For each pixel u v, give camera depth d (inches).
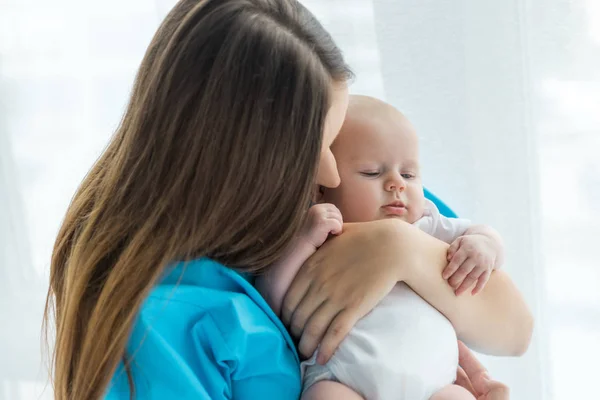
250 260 27.5
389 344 28.1
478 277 29.5
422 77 40.4
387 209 32.3
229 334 25.8
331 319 28.1
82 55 46.4
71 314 26.9
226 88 25.2
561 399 43.3
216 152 25.4
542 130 41.1
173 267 26.5
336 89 27.9
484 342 30.5
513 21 38.4
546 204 41.8
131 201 26.4
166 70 25.9
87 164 47.5
